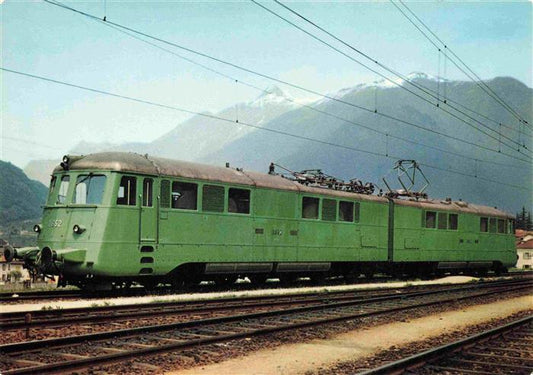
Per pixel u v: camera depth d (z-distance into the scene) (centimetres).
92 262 1734
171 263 1930
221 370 861
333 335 1206
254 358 953
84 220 1784
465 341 1061
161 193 1905
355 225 2744
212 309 1512
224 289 2256
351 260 2720
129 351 891
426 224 3238
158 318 1354
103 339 1033
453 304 1891
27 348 917
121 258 1783
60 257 1727
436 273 3553
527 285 2912
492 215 3806
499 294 2320
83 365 817
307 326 1270
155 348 924
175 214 1945
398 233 3034
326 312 1547
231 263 2147
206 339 1022
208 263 2062
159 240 1892
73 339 985
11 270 6588
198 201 2027
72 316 1312
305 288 2453
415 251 3144
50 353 913
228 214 2133
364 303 1806
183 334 1123
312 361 949
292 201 2411
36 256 1806
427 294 2225
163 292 1991
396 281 3119
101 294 1856
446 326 1400
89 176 1825
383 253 2914
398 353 1030
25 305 1545
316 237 2525
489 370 908
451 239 3416
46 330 1136
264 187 2283
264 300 1831
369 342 1144
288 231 2388
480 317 1595
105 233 1756
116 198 1788
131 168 1828
